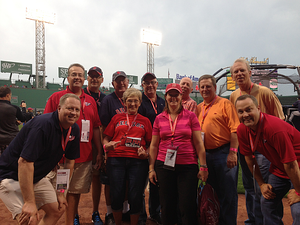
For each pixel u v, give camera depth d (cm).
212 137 221
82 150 244
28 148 162
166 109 231
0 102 360
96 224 256
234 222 211
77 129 205
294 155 158
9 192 167
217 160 218
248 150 192
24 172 161
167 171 206
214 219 202
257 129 175
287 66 808
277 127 163
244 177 245
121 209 230
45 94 3312
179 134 207
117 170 227
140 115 251
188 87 297
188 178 199
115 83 286
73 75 252
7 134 362
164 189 204
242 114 171
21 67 4031
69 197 240
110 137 250
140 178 227
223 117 223
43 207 186
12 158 171
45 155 176
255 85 240
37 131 165
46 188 185
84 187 245
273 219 181
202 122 235
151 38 3872
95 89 317
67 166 209
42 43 3406
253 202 235
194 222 196
